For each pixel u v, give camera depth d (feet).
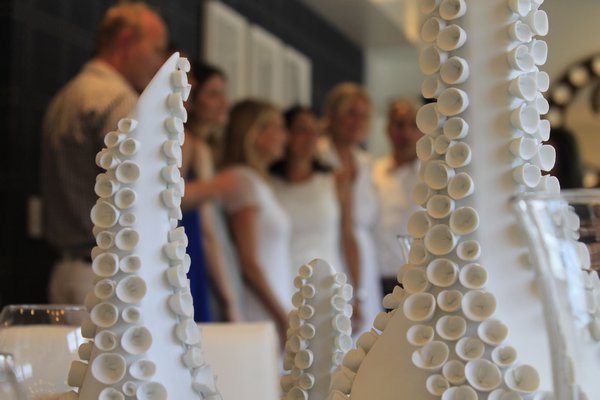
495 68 2.05
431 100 2.18
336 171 16.62
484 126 2.04
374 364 2.09
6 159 11.40
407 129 16.97
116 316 2.06
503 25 2.06
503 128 2.03
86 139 8.90
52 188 9.27
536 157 2.04
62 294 9.22
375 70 34.88
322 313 2.60
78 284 9.07
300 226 15.39
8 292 11.28
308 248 15.40
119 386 2.08
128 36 9.60
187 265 2.16
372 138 35.45
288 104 24.71
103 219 2.09
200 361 2.14
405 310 1.98
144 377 2.07
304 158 15.60
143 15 9.72
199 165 12.46
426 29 2.08
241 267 13.69
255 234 13.73
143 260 2.09
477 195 2.02
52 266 11.96
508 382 1.91
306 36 26.71
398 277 2.09
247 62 21.52
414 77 35.58
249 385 5.18
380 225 17.13
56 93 12.46
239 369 5.20
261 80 22.44
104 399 2.06
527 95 2.02
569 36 30.50
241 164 14.07
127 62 9.66
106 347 2.06
